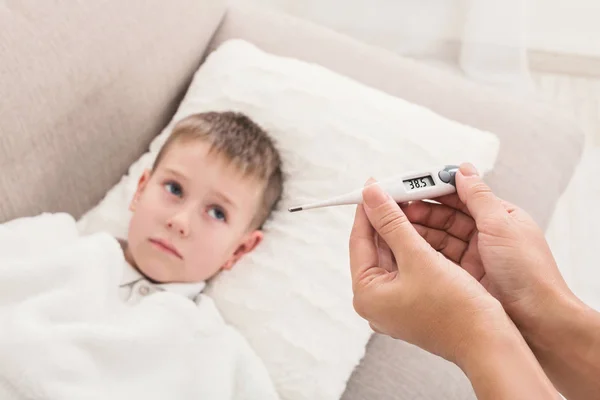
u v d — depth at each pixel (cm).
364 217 70
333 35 123
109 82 100
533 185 107
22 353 76
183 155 96
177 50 110
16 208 93
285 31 122
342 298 93
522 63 175
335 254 96
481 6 165
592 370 64
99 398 79
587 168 165
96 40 97
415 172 73
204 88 110
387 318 63
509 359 54
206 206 95
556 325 64
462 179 71
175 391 85
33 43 90
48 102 92
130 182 106
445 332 58
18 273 83
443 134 102
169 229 93
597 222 157
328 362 89
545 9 170
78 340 80
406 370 93
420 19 177
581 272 149
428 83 116
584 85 182
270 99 106
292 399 89
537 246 67
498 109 114
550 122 114
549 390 52
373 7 176
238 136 99
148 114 109
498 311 57
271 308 93
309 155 102
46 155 95
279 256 97
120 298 93
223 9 120
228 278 97
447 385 92
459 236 80
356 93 106
